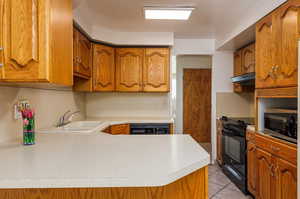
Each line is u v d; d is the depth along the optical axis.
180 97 5.77
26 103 1.87
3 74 1.18
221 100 4.00
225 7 2.57
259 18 2.32
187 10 2.62
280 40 1.98
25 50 1.18
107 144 1.47
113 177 0.86
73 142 1.55
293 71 1.81
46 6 1.19
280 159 1.98
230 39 3.15
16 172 0.91
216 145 4.04
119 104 3.95
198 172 1.23
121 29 3.43
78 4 2.28
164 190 1.20
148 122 3.38
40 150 1.30
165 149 1.31
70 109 3.13
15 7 1.18
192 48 4.01
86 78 3.15
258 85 2.38
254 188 2.53
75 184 0.84
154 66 3.63
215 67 4.00
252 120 3.38
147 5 2.55
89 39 3.20
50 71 1.21
